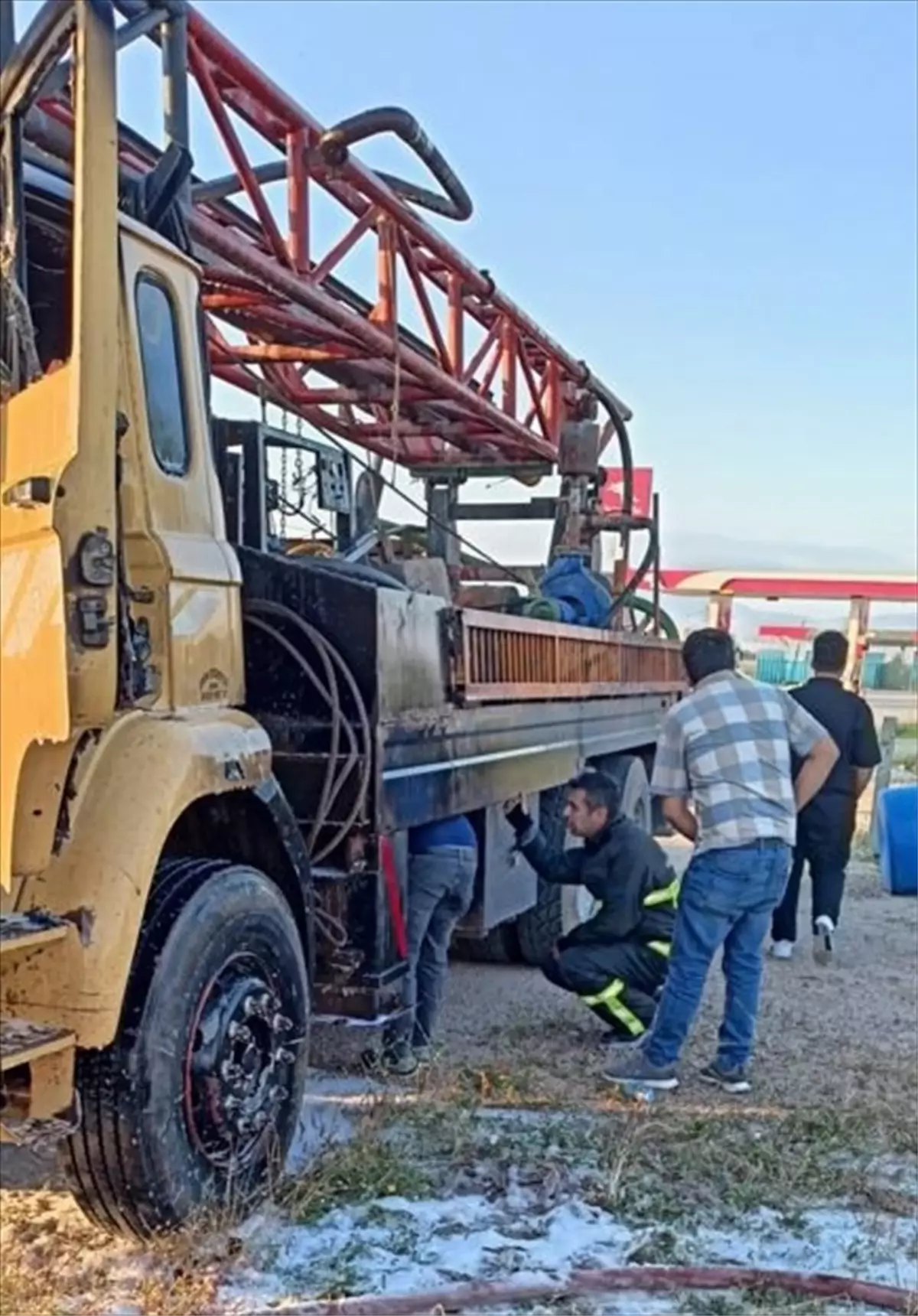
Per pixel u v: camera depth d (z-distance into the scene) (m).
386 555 5.79
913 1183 4.15
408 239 6.33
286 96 5.19
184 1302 3.15
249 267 5.16
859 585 20.88
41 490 2.83
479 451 9.04
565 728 6.43
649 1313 3.25
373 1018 4.24
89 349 2.90
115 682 2.98
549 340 8.45
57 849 3.02
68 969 2.96
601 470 9.00
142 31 4.10
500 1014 6.00
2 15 3.54
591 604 7.73
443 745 4.77
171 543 3.48
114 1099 3.17
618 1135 4.40
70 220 3.37
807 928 8.24
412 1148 4.16
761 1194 3.99
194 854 3.73
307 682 4.21
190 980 3.32
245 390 6.93
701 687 5.11
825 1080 5.16
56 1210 3.65
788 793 5.01
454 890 4.89
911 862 9.50
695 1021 5.97
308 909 3.89
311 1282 3.31
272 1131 3.66
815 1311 3.29
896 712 25.83
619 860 5.52
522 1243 3.59
